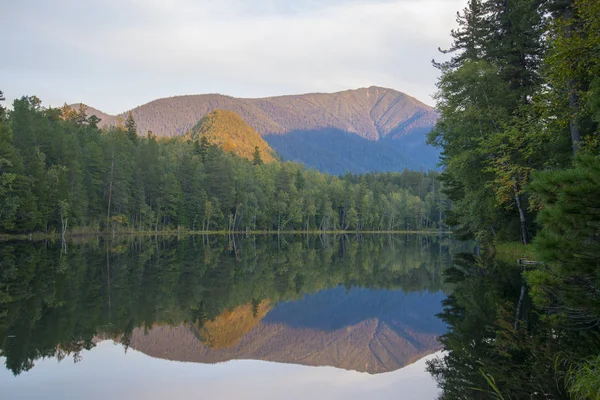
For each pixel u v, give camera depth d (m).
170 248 49.28
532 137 21.64
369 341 14.31
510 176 24.66
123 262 32.44
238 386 9.67
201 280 25.05
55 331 13.34
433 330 14.52
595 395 6.85
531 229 28.95
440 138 34.00
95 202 69.69
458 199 36.84
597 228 7.46
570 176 7.46
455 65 32.72
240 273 28.69
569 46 12.65
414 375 10.43
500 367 9.37
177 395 8.87
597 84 9.98
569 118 15.38
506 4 27.27
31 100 81.38
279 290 23.27
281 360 12.05
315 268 32.75
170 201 83.62
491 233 35.16
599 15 12.15
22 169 51.81
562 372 8.70
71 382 9.36
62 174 59.12
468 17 33.44
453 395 8.38
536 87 25.12
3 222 48.19
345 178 175.62
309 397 8.96
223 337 14.21
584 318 10.76
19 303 16.89
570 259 7.66
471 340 11.92
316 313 18.66
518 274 22.36
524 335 11.59
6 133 50.69
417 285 24.42
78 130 86.19
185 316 16.47
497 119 26.69
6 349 11.51
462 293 19.69
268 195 106.00
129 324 14.75
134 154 86.19
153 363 11.01
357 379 10.32
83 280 23.11
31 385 9.08
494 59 28.52
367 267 33.53
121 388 9.12
